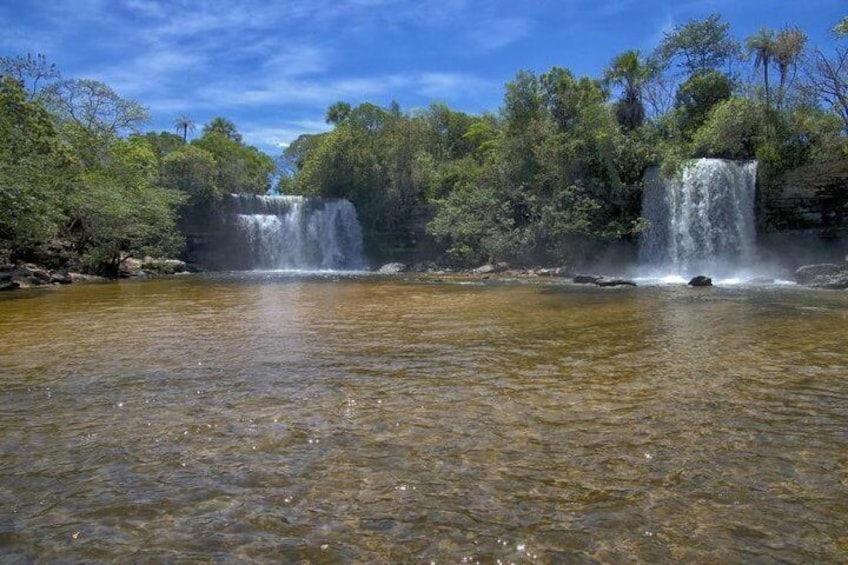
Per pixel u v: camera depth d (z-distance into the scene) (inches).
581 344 360.5
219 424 207.0
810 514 139.9
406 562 120.6
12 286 884.6
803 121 1256.2
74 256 1190.9
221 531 133.6
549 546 126.1
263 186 2485.2
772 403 229.6
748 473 163.2
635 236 1385.3
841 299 652.7
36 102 1158.3
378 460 173.5
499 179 1615.4
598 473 163.6
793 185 1206.9
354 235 1859.0
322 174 1907.0
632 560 120.6
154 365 303.3
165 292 797.2
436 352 335.9
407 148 1862.7
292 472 165.3
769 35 1352.1
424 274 1374.3
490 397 240.5
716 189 1259.8
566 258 1390.3
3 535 132.7
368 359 316.8
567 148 1425.9
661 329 421.7
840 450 180.1
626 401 233.5
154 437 194.4
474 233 1518.2
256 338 387.5
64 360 317.1
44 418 215.3
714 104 1572.3
